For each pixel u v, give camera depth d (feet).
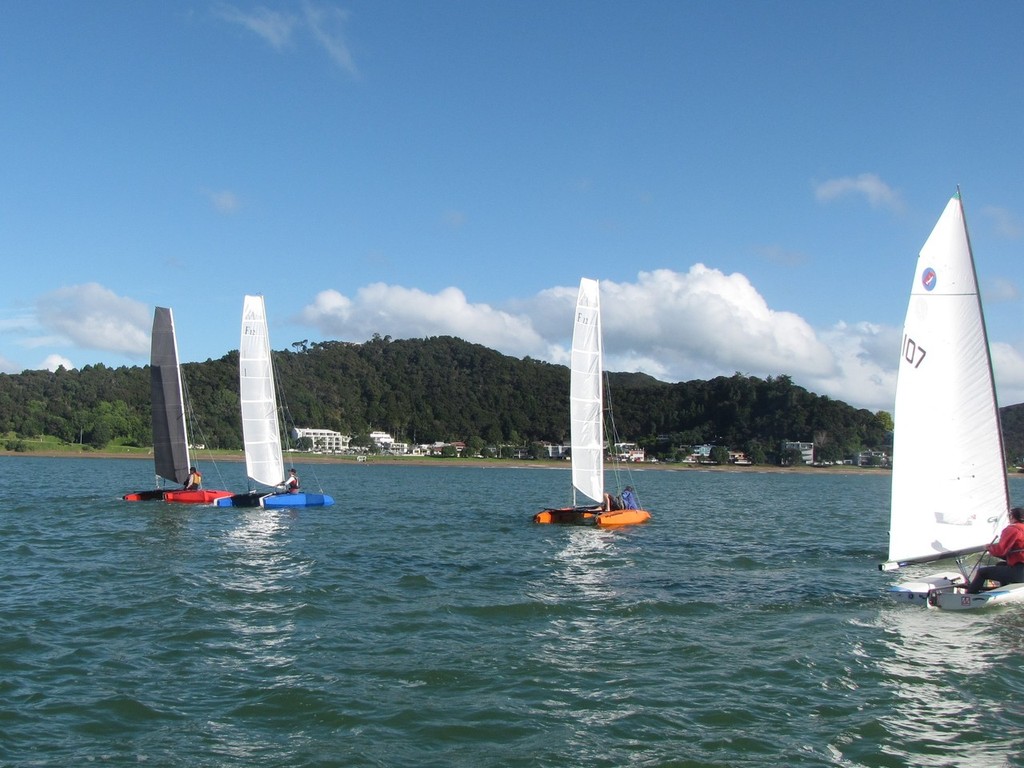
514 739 31.53
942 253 49.21
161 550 75.61
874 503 181.16
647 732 32.27
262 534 89.30
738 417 513.86
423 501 153.99
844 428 485.56
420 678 38.40
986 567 50.57
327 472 323.37
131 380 484.33
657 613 51.80
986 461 48.83
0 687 36.27
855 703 35.50
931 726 33.04
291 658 41.34
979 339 48.57
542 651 42.93
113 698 35.27
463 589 59.26
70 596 54.80
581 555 77.61
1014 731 32.60
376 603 54.03
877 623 48.83
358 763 29.32
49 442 403.13
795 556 79.15
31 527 91.86
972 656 41.81
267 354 124.57
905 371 50.67
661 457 482.28
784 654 42.47
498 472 392.47
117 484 178.19
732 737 31.86
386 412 599.57
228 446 396.57
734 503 171.42
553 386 646.33
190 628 46.70
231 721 33.01
